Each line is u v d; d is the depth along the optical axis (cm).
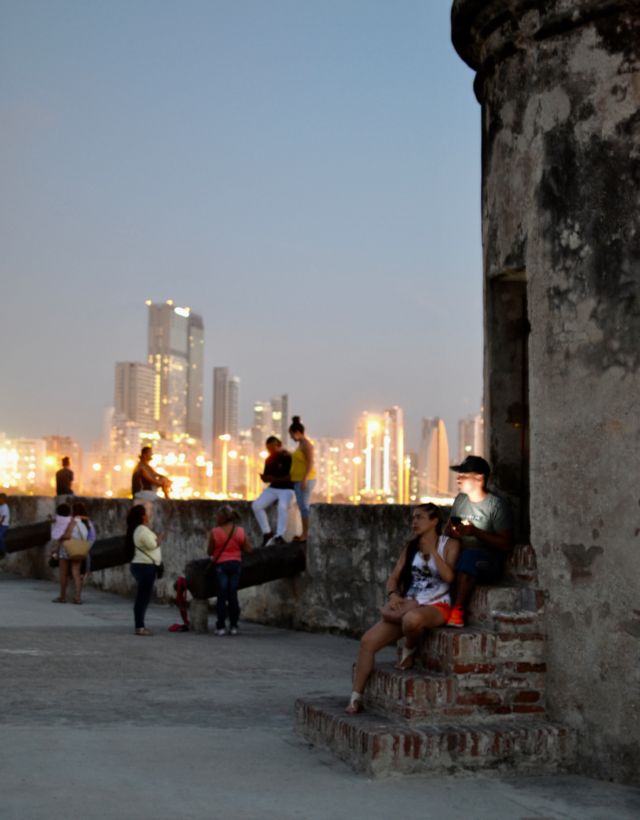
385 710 764
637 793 690
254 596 1689
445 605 790
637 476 722
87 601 1988
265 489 1703
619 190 746
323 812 621
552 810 643
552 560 769
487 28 839
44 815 594
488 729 723
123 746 764
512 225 829
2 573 2645
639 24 743
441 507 1198
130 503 2117
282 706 935
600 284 751
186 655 1253
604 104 756
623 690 719
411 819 615
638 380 727
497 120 848
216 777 688
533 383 796
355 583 1473
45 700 940
